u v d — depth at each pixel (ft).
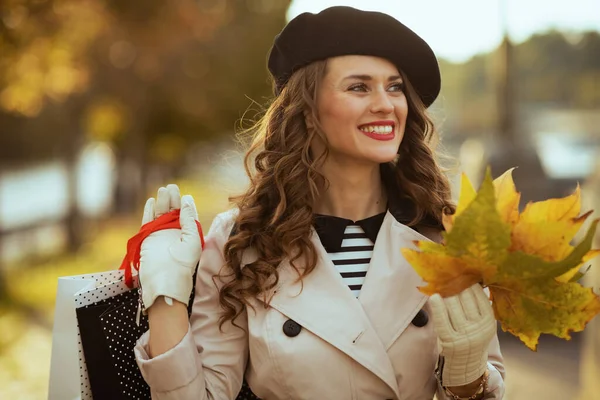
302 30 7.83
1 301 34.71
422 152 8.26
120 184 79.61
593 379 17.85
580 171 42.98
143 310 7.57
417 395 7.68
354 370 7.49
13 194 72.74
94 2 41.68
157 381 7.32
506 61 48.96
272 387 7.64
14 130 82.43
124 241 58.90
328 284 7.73
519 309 6.62
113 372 7.76
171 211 8.09
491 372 7.73
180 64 65.21
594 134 102.47
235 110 73.41
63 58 39.17
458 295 6.67
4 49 32.76
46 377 22.76
